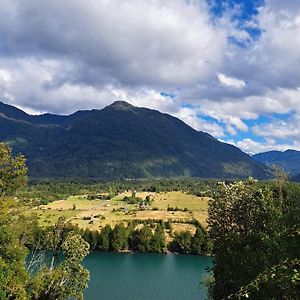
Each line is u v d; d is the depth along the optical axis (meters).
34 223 41.66
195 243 143.38
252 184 32.78
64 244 46.94
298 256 18.39
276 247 19.62
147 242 146.00
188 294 89.31
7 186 35.16
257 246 22.80
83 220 176.62
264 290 15.34
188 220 180.25
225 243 26.80
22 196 41.41
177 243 148.12
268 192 26.83
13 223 37.22
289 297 14.93
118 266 121.19
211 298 33.84
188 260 133.38
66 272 42.00
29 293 34.34
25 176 36.12
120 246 146.12
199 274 111.06
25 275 31.81
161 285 97.81
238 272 23.41
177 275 109.69
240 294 12.36
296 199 25.34
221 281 25.97
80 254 46.44
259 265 20.73
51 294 39.47
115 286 95.69
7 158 35.12
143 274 110.19
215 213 32.81
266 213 24.17
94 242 146.12
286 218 21.02
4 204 34.19
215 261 30.20
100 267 118.88
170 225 166.88
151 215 191.75
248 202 30.19
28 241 41.06
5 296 28.16
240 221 30.86
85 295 86.56
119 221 176.88
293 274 11.64
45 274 39.28
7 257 30.75
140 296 87.12
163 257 138.38
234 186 31.83
